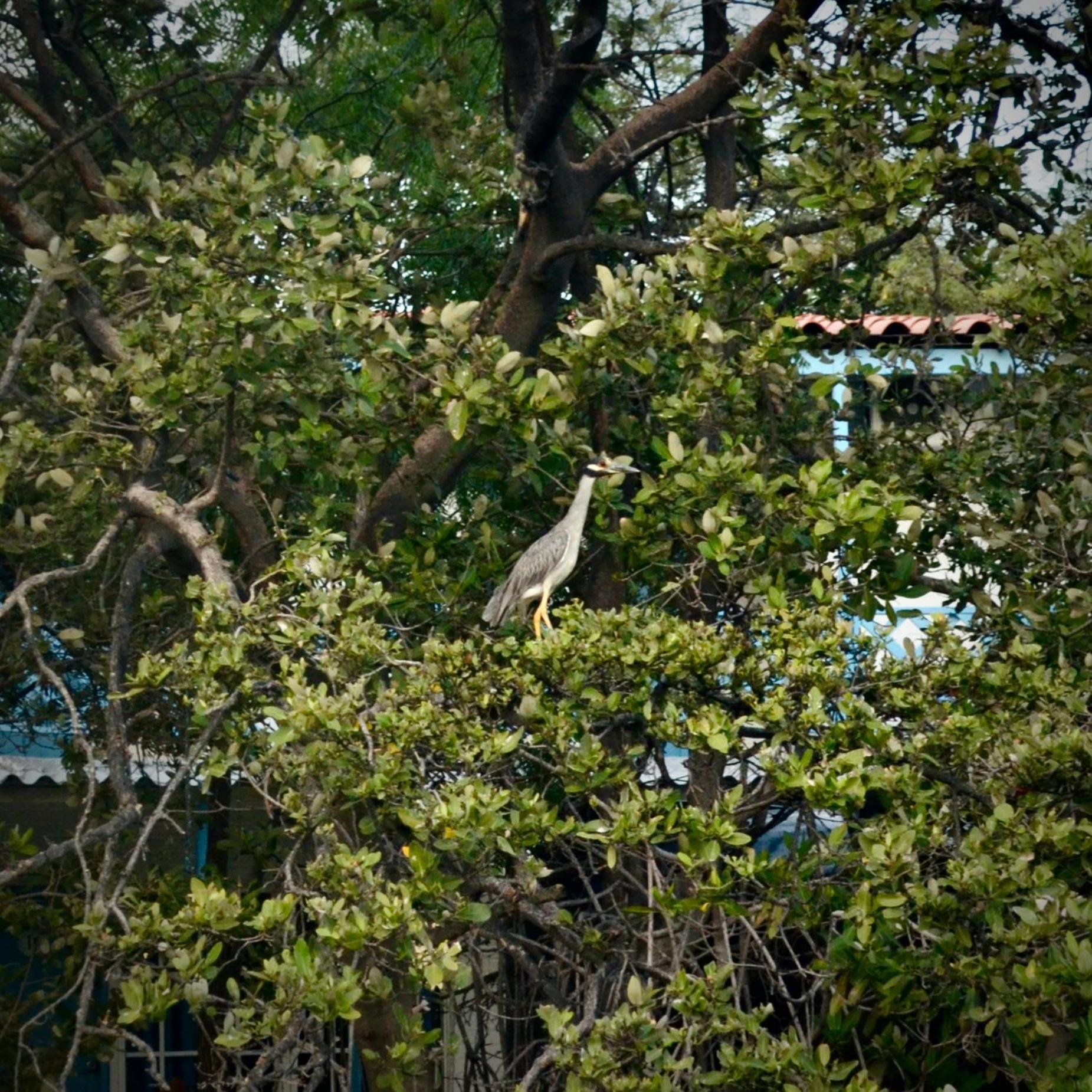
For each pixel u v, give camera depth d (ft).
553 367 48.42
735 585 37.29
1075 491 37.60
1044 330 38.04
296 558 34.09
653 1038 28.27
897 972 30.22
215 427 43.57
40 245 44.34
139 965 30.01
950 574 47.24
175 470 46.21
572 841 36.42
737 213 38.27
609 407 46.21
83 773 50.57
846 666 32.32
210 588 33.78
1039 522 38.34
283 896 30.78
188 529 37.09
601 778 31.01
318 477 41.34
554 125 43.39
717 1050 35.60
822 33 46.16
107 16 55.31
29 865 30.48
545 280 46.29
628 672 31.96
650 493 36.50
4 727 61.57
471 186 48.37
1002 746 31.55
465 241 56.44
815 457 43.70
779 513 36.19
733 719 34.60
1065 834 28.81
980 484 41.06
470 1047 40.91
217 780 52.49
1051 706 32.01
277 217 37.42
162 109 60.34
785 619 32.32
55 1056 48.06
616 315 36.88
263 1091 40.47
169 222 36.91
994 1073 33.94
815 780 28.99
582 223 47.29
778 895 30.50
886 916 28.66
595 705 31.86
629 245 43.52
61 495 46.39
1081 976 26.66
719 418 41.34
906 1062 33.19
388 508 44.52
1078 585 37.45
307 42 57.41
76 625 49.67
